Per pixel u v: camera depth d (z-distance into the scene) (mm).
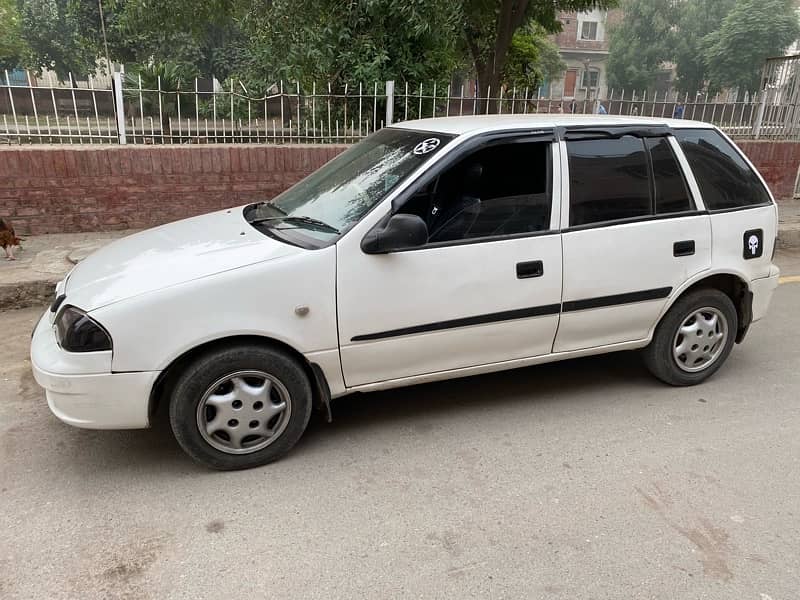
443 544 2615
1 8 26078
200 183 6969
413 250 3152
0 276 5309
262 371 3020
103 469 3139
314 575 2434
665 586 2396
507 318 3402
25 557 2508
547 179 3439
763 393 4039
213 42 21438
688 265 3801
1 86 6453
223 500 2893
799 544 2639
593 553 2570
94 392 2809
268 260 2973
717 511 2850
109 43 21344
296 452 3307
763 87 9594
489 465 3199
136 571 2445
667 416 3727
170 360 2838
